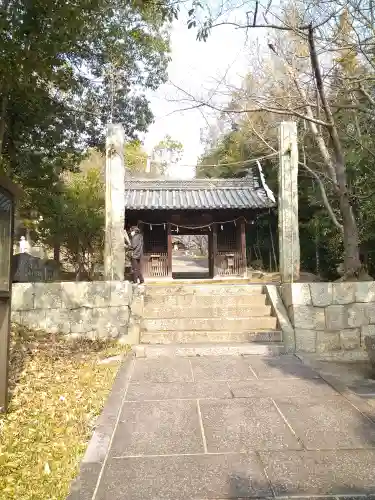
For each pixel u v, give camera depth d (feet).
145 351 20.15
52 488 8.72
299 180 56.59
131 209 46.85
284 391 14.88
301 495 8.48
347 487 8.75
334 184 25.72
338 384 15.57
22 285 21.50
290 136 27.09
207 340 21.75
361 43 18.84
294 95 26.23
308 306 21.81
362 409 13.09
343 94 24.35
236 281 49.55
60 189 40.98
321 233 54.60
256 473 9.35
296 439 11.07
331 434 11.34
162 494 8.55
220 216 50.70
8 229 12.34
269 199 48.65
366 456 10.09
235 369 17.66
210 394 14.60
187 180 52.85
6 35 15.48
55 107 32.27
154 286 26.84
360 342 21.62
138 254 32.76
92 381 15.75
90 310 21.94
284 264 26.37
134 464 9.79
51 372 16.42
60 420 12.14
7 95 23.43
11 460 9.73
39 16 15.34
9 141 30.81
